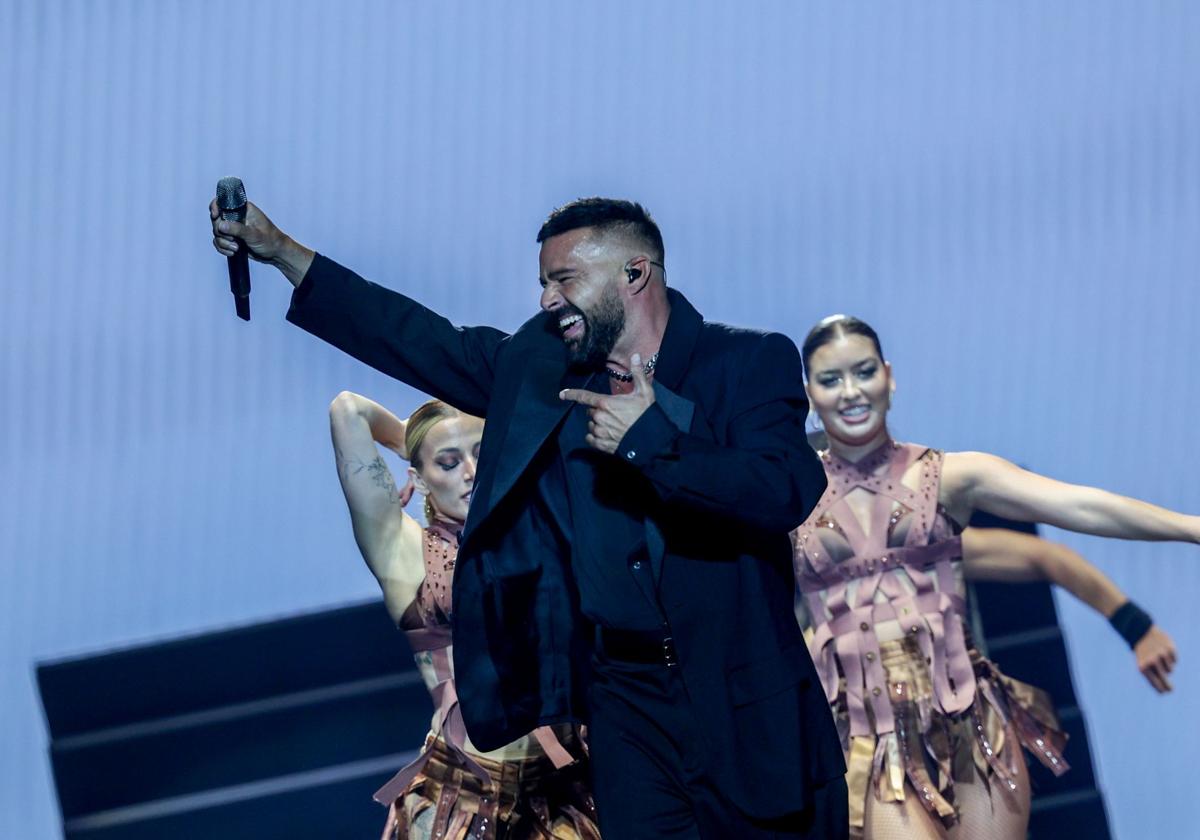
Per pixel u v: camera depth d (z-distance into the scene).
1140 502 17.16
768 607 11.95
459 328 13.09
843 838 12.21
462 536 12.37
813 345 17.81
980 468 17.52
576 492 12.23
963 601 17.50
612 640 12.24
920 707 16.88
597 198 12.32
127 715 20.88
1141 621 19.91
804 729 11.96
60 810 20.36
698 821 12.14
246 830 20.08
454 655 12.62
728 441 11.83
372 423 16.27
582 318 12.09
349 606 21.22
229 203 12.55
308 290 12.84
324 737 20.72
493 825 14.97
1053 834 20.56
